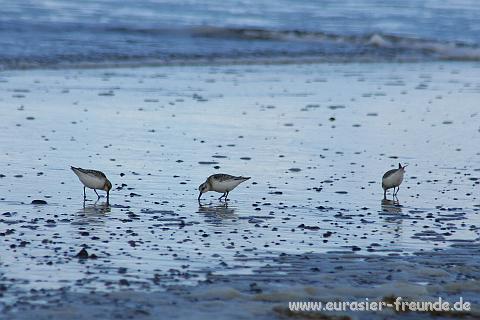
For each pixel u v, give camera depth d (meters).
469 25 50.69
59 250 12.37
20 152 19.58
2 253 12.09
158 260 12.05
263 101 27.39
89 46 37.09
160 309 10.03
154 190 16.59
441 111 26.38
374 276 11.60
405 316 10.25
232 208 15.38
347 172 18.55
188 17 50.00
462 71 35.97
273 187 17.05
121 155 19.64
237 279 11.30
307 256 12.45
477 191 17.06
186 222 14.31
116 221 14.23
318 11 55.88
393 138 22.41
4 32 39.28
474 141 22.27
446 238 13.65
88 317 9.69
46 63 32.97
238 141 21.53
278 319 9.90
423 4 60.81
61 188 16.59
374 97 28.70
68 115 24.11
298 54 39.19
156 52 37.03
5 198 15.58
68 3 52.72
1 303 10.03
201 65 35.16
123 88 28.94
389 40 43.75
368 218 14.86
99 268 11.58
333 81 32.22
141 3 55.16
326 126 23.75
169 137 21.77
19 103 25.45
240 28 44.19
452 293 11.10
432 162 19.72
